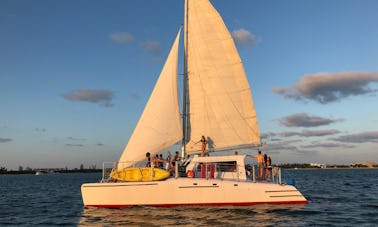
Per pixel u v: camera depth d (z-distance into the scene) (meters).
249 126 18.88
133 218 14.54
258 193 16.56
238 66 19.12
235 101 19.03
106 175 17.97
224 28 19.33
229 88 19.09
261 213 15.30
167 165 17.98
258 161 18.52
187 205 16.23
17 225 15.16
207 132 19.00
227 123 19.00
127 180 16.70
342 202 20.58
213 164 17.42
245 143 18.86
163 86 18.69
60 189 42.44
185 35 19.67
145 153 17.88
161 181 16.30
